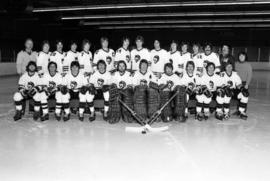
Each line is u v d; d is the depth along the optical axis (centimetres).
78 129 420
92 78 489
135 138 377
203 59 519
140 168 278
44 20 1309
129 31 1906
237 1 1002
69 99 476
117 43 1919
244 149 335
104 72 487
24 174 263
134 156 310
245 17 1473
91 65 530
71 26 1574
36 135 385
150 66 527
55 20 1353
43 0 1038
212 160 300
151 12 1366
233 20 1502
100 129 421
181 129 426
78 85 486
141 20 1591
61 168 277
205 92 477
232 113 544
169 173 267
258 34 1786
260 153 322
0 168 276
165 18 1554
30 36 1377
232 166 284
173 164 288
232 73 507
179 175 263
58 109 467
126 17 1495
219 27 1800
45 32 1484
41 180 252
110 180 253
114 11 1352
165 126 438
